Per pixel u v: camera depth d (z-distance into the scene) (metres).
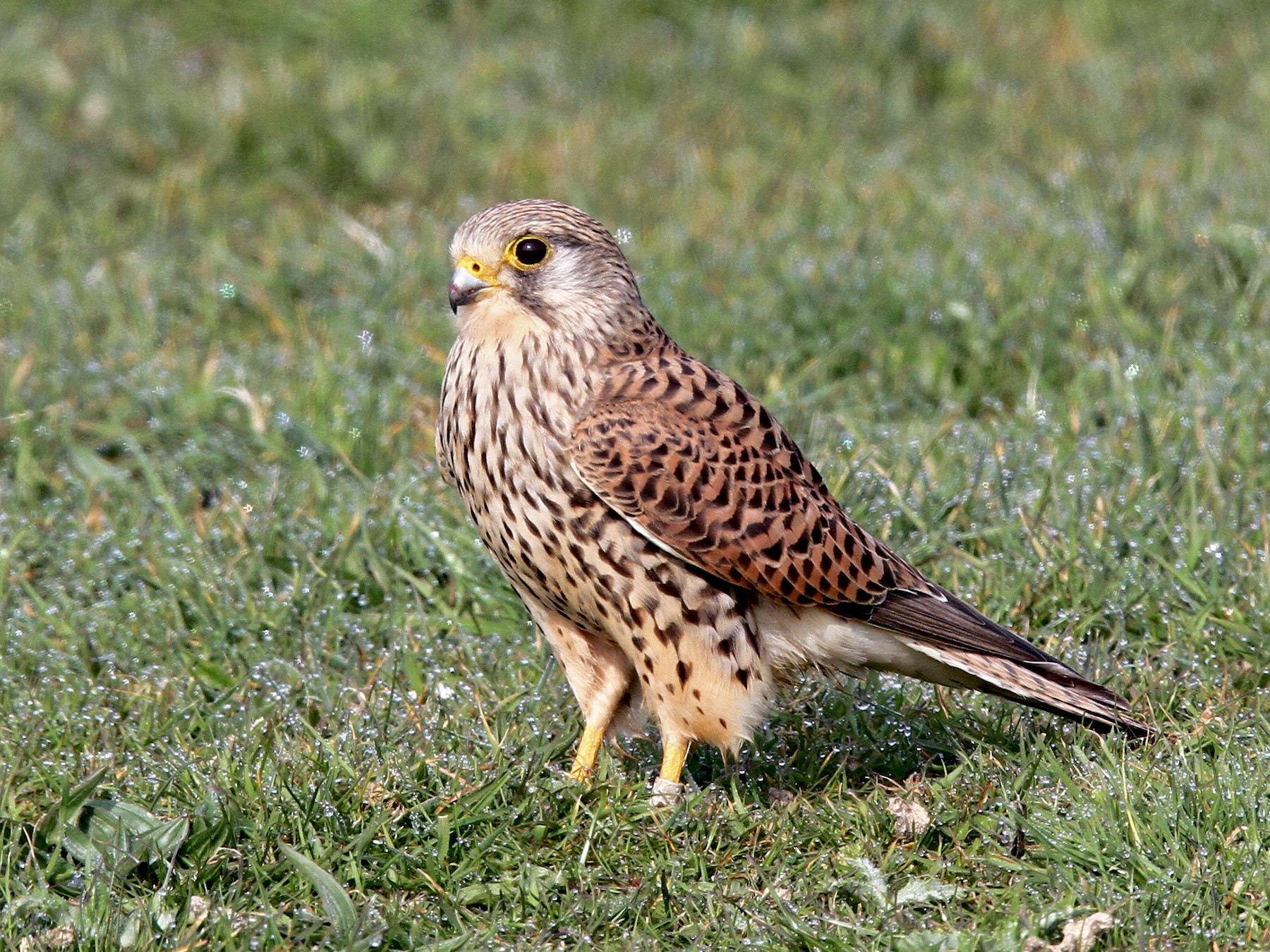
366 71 19.06
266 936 7.37
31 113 18.27
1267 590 10.10
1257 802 8.26
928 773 9.12
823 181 16.73
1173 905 7.61
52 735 9.15
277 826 8.14
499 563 9.36
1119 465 11.47
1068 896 7.70
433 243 15.48
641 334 9.24
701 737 9.07
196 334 14.12
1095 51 19.88
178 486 12.19
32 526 11.47
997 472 11.51
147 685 9.80
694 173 17.05
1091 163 16.66
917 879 7.90
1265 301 13.63
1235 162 16.59
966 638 9.01
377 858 8.09
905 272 14.11
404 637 10.21
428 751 8.99
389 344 13.90
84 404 12.98
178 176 16.81
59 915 7.57
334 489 11.79
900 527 11.12
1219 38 20.17
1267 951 7.31
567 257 8.96
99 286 14.71
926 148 17.59
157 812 8.41
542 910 7.80
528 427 8.84
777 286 14.25
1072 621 10.17
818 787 8.98
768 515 8.88
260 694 9.76
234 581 10.78
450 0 20.88
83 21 20.44
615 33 20.42
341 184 17.19
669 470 8.73
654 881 7.90
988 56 19.58
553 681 9.95
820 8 20.81
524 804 8.41
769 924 7.67
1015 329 13.47
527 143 17.77
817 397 12.89
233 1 20.44
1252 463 11.66
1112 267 14.08
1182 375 12.88
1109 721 8.80
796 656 9.30
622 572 8.85
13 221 16.20
